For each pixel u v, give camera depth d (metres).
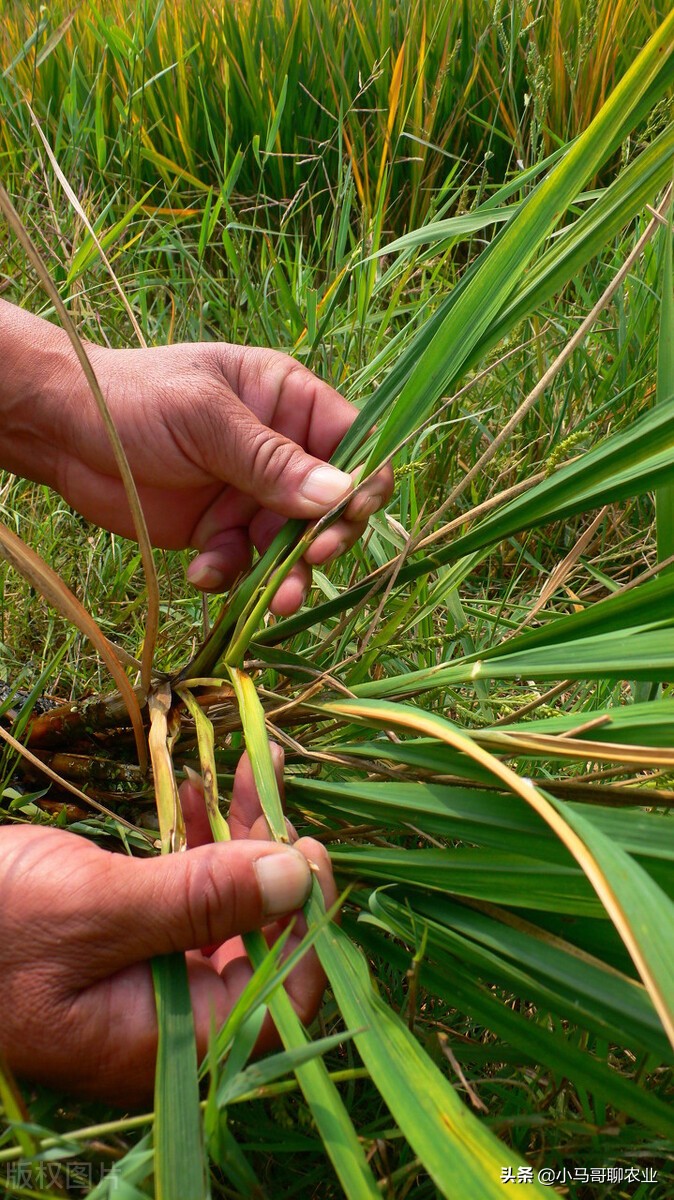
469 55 1.12
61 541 0.61
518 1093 0.35
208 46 1.19
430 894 0.33
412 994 0.31
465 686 0.51
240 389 0.46
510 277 0.36
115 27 0.89
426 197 1.05
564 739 0.29
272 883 0.31
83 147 0.92
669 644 0.30
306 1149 0.32
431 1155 0.25
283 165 1.09
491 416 0.70
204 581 0.47
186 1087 0.28
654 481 0.33
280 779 0.36
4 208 0.30
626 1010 0.27
